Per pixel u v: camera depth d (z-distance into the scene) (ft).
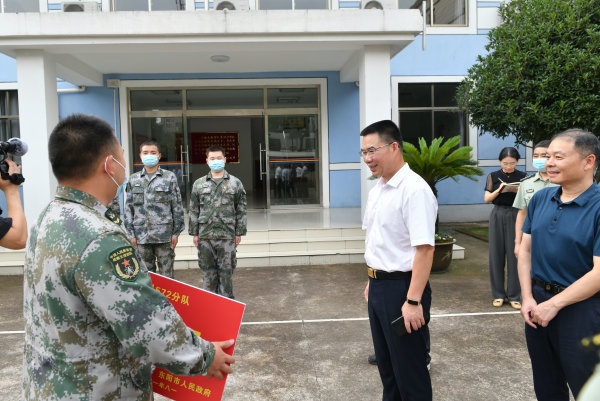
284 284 17.43
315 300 15.43
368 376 9.92
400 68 29.30
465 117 29.99
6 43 19.30
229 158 29.71
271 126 29.48
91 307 3.69
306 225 22.88
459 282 17.35
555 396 6.86
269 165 29.66
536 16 19.81
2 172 5.77
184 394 4.68
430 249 6.59
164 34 19.58
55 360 3.78
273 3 27.55
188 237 21.49
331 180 29.50
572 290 5.93
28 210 20.34
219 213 14.05
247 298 15.76
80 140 4.00
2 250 19.84
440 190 30.25
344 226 22.31
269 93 29.27
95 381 3.77
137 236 14.16
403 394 7.00
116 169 4.29
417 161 19.89
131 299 3.67
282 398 9.04
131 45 20.12
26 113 20.27
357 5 27.73
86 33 19.26
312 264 20.52
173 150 28.99
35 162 20.31
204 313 4.83
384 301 7.10
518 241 12.19
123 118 28.09
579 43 18.76
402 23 20.13
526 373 9.91
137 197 14.11
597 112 17.87
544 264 6.61
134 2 27.14
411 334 6.90
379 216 7.14
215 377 4.35
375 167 7.06
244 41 20.16
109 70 26.76
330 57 24.85
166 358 3.79
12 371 10.41
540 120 18.81
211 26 19.66
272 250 20.93
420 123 29.94
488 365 10.32
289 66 26.91
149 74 27.99
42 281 3.80
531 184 11.93
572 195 6.48
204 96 28.96
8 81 27.48
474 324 12.92
